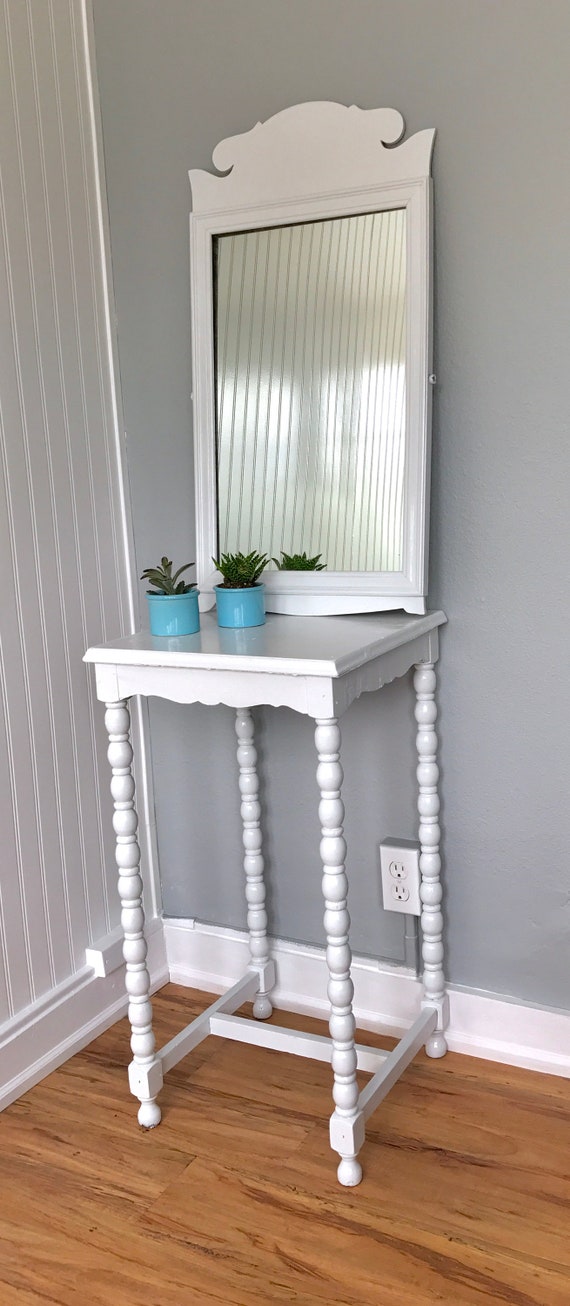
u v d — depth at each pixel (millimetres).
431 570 1632
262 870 1849
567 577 1535
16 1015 1693
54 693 1748
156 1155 1531
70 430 1758
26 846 1700
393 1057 1570
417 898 1733
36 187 1651
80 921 1839
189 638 1513
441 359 1559
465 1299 1247
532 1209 1384
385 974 1808
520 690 1604
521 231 1468
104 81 1763
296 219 1596
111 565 1886
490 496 1564
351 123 1534
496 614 1598
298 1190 1443
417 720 1644
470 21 1444
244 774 1816
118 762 1524
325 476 1616
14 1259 1353
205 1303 1266
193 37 1668
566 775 1597
